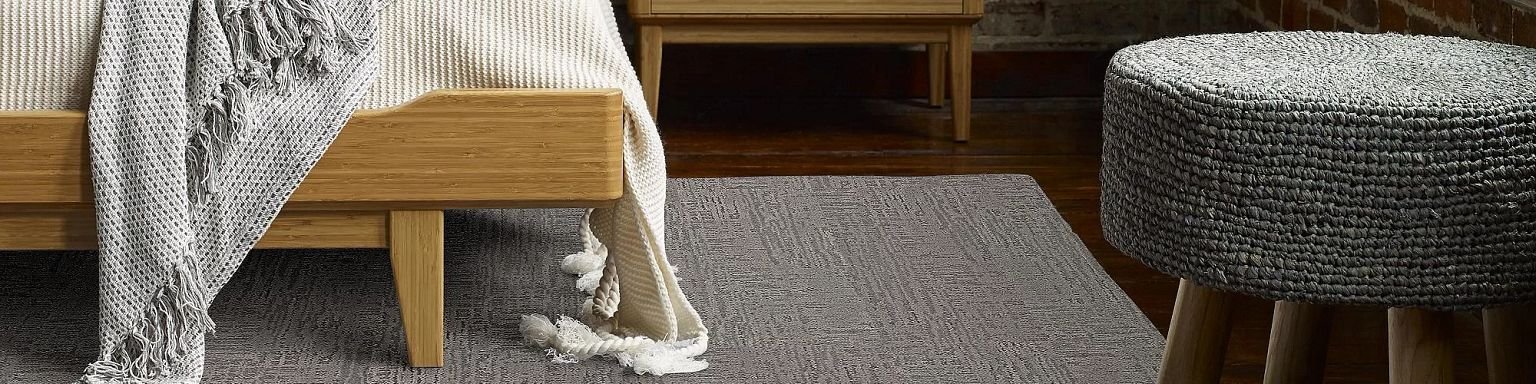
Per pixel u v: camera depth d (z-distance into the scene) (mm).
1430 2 2014
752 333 1534
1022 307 1634
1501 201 865
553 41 1318
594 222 1472
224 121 1251
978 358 1467
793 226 1984
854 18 2584
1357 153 856
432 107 1274
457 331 1515
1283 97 867
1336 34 1084
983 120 2891
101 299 1269
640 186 1384
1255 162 878
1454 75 930
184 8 1239
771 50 3098
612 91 1294
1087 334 1546
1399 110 846
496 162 1294
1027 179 2281
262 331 1502
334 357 1434
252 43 1253
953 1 2586
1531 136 854
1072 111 2996
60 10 1271
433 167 1291
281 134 1262
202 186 1267
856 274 1758
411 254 1354
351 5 1273
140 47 1234
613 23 1726
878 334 1536
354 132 1276
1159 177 938
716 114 2924
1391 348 975
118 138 1242
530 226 1938
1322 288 890
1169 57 999
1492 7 1801
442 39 1304
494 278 1703
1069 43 3139
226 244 1283
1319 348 1100
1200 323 1039
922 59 3119
